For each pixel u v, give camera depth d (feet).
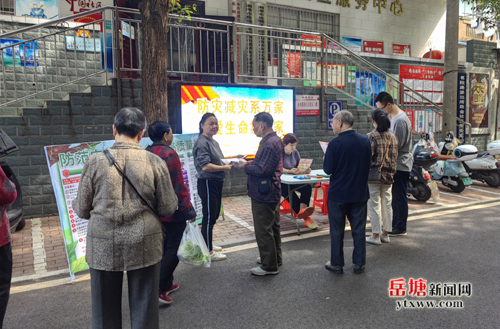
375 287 11.54
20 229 17.40
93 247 6.79
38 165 19.02
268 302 10.64
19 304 10.71
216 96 22.99
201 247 11.18
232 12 30.01
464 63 39.81
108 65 21.63
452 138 26.17
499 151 26.86
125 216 6.75
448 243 15.48
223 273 12.75
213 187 13.28
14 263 13.70
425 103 36.70
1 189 7.52
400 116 16.06
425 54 41.19
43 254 14.58
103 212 6.73
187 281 12.12
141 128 7.31
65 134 19.45
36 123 18.86
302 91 26.37
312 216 20.04
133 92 20.75
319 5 34.88
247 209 21.44
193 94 22.22
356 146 12.07
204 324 9.52
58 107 19.25
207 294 11.18
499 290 11.21
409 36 40.06
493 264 13.19
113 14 20.03
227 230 17.58
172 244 10.41
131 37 21.81
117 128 7.19
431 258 13.83
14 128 18.45
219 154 13.83
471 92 40.86
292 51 28.71
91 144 13.17
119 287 7.14
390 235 16.67
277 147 11.59
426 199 22.77
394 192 16.51
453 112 29.96
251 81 28.22
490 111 42.57
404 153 16.10
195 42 26.12
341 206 12.35
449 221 18.78
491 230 17.22
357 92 32.73
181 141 16.71
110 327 7.02
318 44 30.35
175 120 22.20
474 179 28.94
